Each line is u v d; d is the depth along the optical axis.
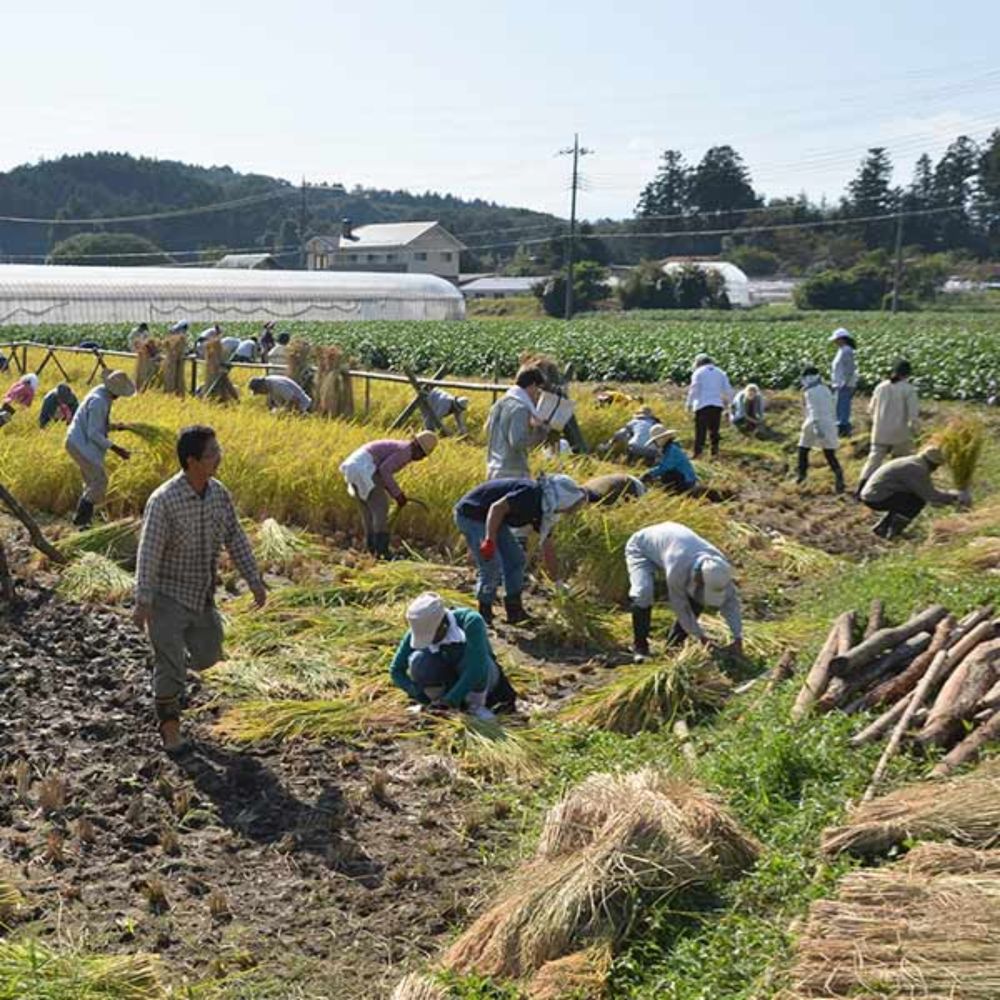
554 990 4.73
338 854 6.13
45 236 196.12
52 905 5.56
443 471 12.69
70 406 16.56
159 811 6.55
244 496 13.48
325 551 11.97
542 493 9.65
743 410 22.08
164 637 7.13
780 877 5.30
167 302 59.19
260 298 62.72
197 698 8.12
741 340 35.38
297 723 7.62
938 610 7.89
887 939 4.48
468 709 7.86
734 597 8.58
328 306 65.31
